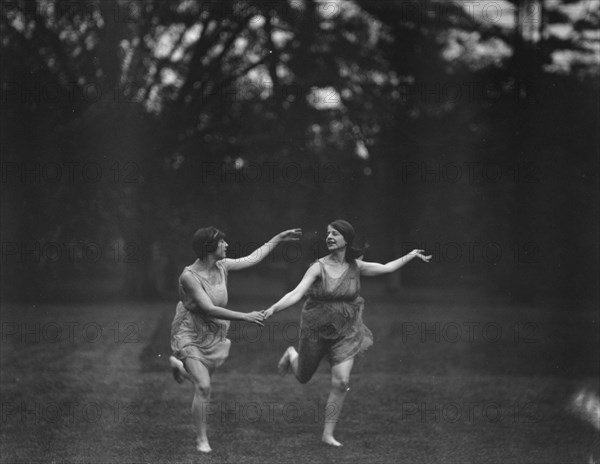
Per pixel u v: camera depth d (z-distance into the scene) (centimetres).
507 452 619
